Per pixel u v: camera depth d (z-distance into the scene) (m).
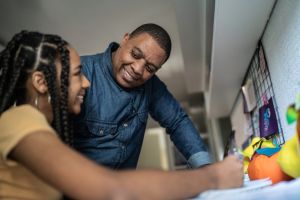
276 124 1.11
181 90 3.12
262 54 1.22
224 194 0.46
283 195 0.40
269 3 0.99
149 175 0.45
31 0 1.60
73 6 1.65
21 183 0.56
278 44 1.02
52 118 0.64
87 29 1.88
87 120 0.96
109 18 1.77
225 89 1.90
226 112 2.62
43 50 0.63
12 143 0.47
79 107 0.71
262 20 1.09
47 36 0.66
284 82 1.00
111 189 0.41
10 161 0.51
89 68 1.01
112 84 1.02
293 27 0.87
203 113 3.71
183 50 1.78
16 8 1.67
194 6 1.33
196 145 1.10
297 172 0.62
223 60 1.43
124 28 1.87
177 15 1.41
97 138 0.98
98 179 0.42
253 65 1.43
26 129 0.47
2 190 0.55
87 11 1.70
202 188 0.50
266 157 0.76
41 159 0.44
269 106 1.19
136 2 1.64
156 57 0.97
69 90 0.66
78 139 0.96
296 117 0.50
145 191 0.43
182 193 0.46
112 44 1.10
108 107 1.00
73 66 0.67
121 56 0.99
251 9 1.01
